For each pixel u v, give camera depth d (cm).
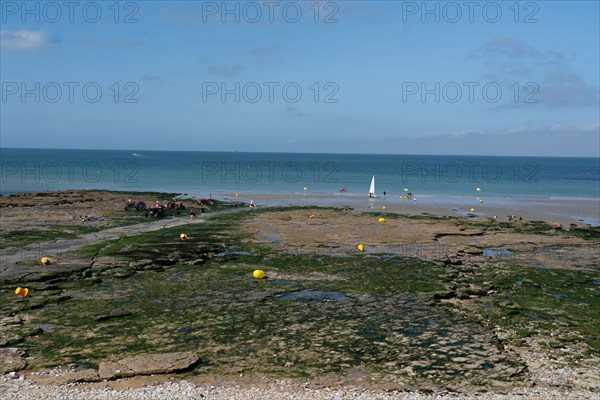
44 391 1658
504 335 2222
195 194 8362
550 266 3509
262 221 5322
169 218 5478
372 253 3841
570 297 2792
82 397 1614
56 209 5894
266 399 1623
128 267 3291
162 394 1652
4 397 1605
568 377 1827
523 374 1847
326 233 4653
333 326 2309
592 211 6906
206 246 3966
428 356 1995
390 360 1955
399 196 8525
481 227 5144
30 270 3148
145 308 2531
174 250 3794
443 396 1666
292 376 1811
